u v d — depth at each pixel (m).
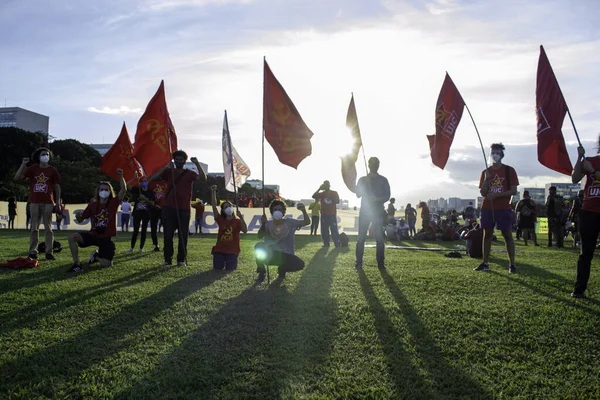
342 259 10.41
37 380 3.55
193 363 3.89
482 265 8.56
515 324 4.88
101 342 4.32
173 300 5.77
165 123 9.26
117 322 4.89
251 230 24.88
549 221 16.92
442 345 4.32
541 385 3.58
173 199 8.83
